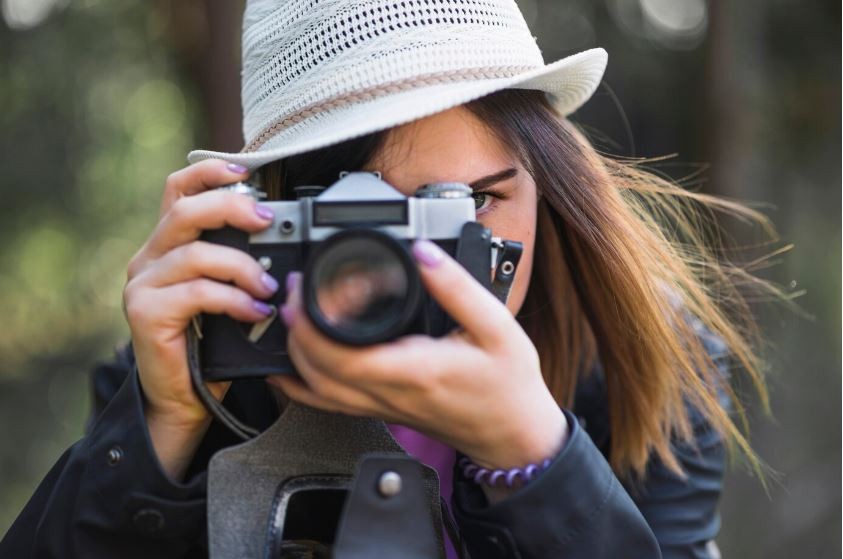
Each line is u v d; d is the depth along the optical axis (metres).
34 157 3.19
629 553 0.82
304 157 0.94
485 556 0.82
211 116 2.73
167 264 0.83
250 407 1.05
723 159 3.07
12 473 3.38
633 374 1.18
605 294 1.17
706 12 3.16
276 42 0.97
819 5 3.31
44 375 3.50
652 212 1.34
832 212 3.39
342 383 0.74
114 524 0.85
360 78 0.91
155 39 3.07
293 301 0.72
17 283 3.40
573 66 1.01
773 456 3.21
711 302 1.28
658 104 3.28
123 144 3.31
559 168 1.05
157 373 0.85
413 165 0.93
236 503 0.83
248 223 0.82
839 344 3.35
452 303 0.71
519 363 0.75
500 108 0.98
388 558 0.73
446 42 0.92
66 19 3.15
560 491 0.78
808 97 3.35
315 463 0.86
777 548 3.17
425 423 0.76
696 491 1.22
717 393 1.25
